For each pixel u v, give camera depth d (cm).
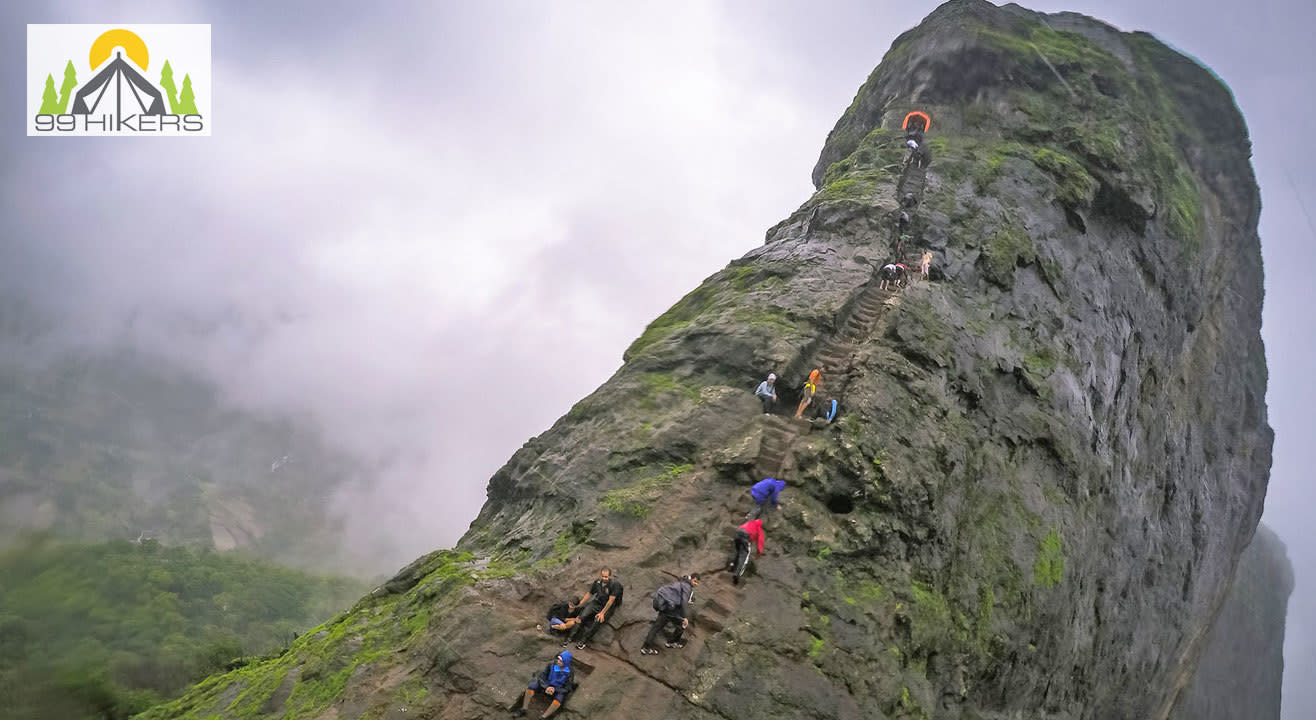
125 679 3134
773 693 1388
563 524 1833
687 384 2300
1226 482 4694
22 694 2780
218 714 1625
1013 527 2209
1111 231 3694
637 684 1368
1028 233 3219
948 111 4166
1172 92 4769
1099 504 2806
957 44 4319
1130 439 3344
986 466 2266
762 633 1480
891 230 3080
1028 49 4316
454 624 1491
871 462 1870
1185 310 4081
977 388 2405
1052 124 3997
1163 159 4153
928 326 2475
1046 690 2270
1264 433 5638
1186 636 4262
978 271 2958
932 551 1888
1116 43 4969
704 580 1598
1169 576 3669
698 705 1350
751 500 1794
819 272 2777
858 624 1551
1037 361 2773
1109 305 3378
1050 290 3122
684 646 1446
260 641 4772
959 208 3216
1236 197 4722
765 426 2025
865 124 4894
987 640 1917
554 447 2212
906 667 1586
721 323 2494
